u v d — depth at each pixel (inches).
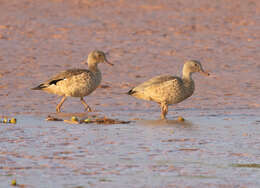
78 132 565.9
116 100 780.6
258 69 1013.8
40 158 463.2
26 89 844.6
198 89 858.1
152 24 1517.0
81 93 727.7
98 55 747.4
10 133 558.9
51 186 392.8
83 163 449.4
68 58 1118.4
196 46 1245.7
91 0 1942.7
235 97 799.7
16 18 1589.6
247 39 1321.4
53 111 705.6
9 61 1066.7
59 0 1941.4
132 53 1167.0
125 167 439.2
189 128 590.6
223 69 1019.3
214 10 1745.8
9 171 427.2
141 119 649.0
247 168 438.3
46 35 1362.0
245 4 1859.0
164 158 466.0
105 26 1488.7
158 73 990.4
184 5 1844.2
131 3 1881.2
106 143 517.0
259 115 673.0
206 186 395.5
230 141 528.7
